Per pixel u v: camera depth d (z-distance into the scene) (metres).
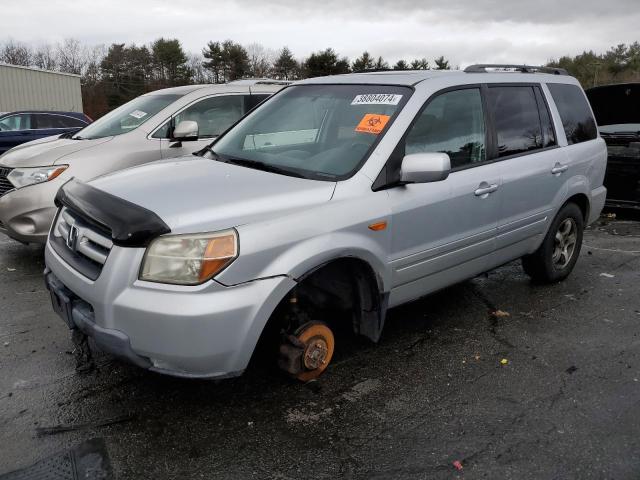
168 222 2.80
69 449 2.85
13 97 27.44
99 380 3.51
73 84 29.97
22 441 2.91
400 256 3.56
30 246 6.56
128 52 57.25
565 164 4.93
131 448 2.87
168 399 3.31
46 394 3.35
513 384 3.54
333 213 3.18
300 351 3.27
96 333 2.88
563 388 3.49
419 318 4.56
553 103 4.99
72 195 3.33
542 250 5.06
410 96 3.76
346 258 3.31
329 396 3.37
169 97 6.82
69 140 6.35
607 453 2.85
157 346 2.74
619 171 7.95
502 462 2.78
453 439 2.96
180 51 59.09
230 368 2.86
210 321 2.72
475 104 4.20
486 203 4.11
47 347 3.96
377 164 3.45
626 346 4.10
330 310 3.72
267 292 2.88
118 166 5.88
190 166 3.68
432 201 3.67
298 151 3.80
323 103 4.06
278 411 3.21
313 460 2.79
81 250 3.09
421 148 3.71
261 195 3.10
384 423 3.10
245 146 4.05
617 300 5.02
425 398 3.36
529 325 4.45
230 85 7.08
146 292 2.74
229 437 2.96
